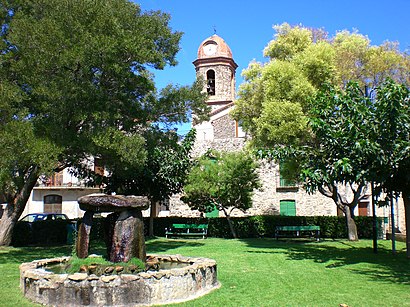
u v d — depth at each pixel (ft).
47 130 35.99
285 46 57.36
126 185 59.36
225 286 25.21
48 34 35.22
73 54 34.50
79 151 42.14
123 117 44.29
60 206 99.50
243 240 59.77
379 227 61.41
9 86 36.83
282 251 44.37
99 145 36.88
